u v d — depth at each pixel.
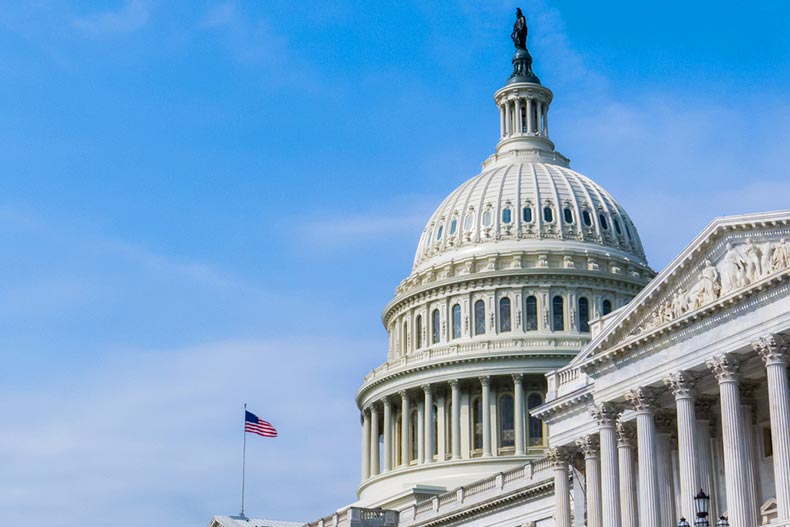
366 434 148.75
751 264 63.81
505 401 136.38
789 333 61.66
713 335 65.56
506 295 140.25
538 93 161.25
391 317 151.00
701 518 52.12
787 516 59.75
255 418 127.19
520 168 152.38
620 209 152.75
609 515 72.12
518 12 167.25
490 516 102.38
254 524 134.75
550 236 144.00
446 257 145.88
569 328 138.25
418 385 139.25
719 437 70.94
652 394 70.00
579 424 80.75
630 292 142.62
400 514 117.38
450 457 136.00
